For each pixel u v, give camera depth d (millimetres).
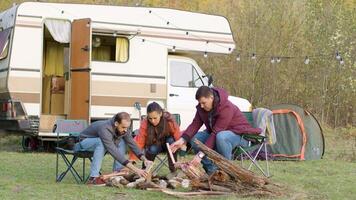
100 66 12602
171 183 6957
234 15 20172
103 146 7273
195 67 13531
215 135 7516
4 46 12328
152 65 13062
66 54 13242
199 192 6504
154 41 13125
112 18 12836
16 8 12172
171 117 7824
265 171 9281
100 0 19109
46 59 13367
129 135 7312
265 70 19750
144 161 7172
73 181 7711
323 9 20234
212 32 13797
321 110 20281
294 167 10086
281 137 11750
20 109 12062
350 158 11961
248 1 20188
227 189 6605
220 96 7547
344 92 20156
